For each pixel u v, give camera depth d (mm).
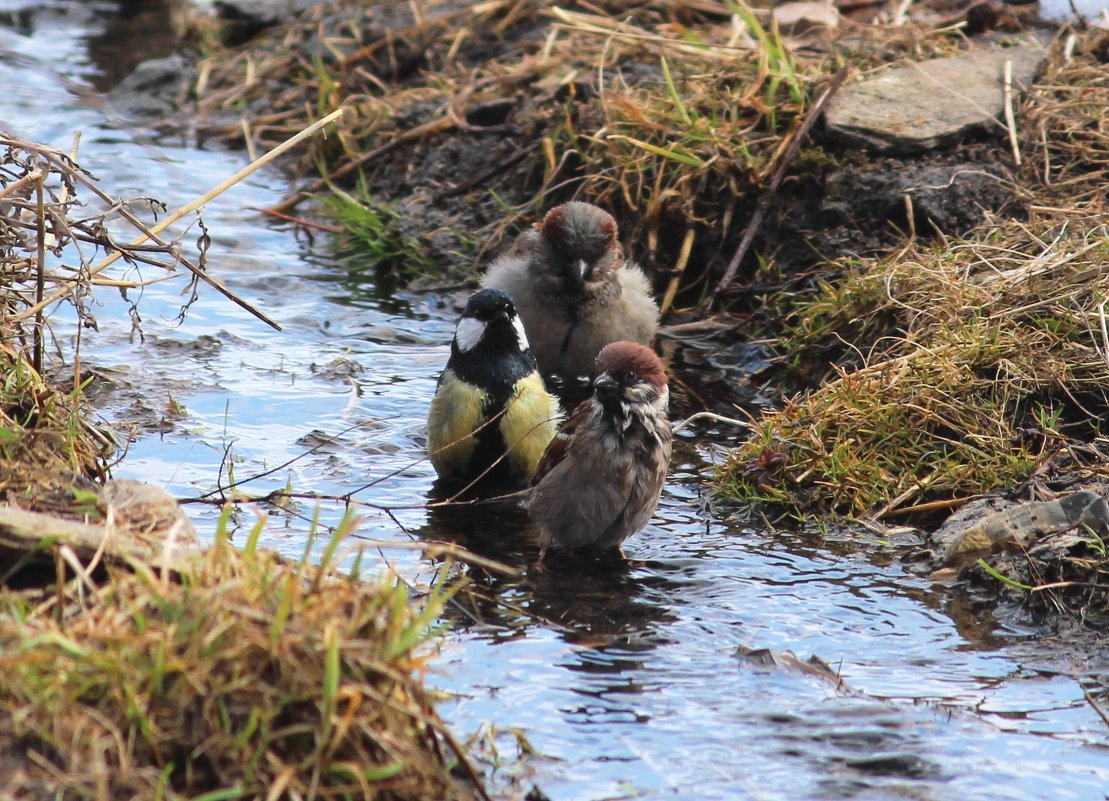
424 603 9219
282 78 22188
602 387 10094
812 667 8500
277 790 5883
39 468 8992
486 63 20438
